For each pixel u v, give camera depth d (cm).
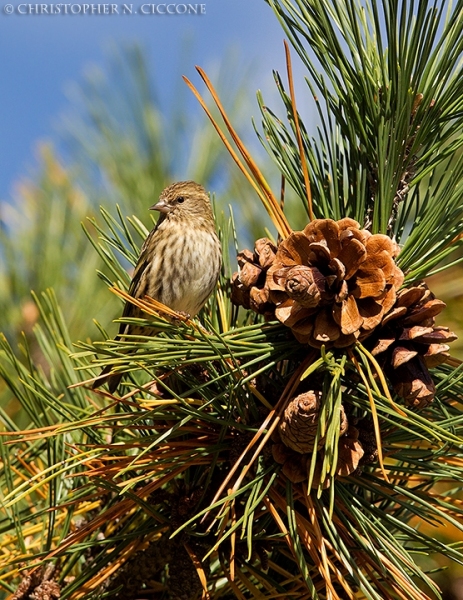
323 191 516
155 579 520
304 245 510
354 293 509
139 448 517
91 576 515
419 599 507
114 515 513
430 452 513
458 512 514
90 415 516
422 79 513
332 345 509
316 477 509
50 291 525
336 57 513
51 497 517
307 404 507
